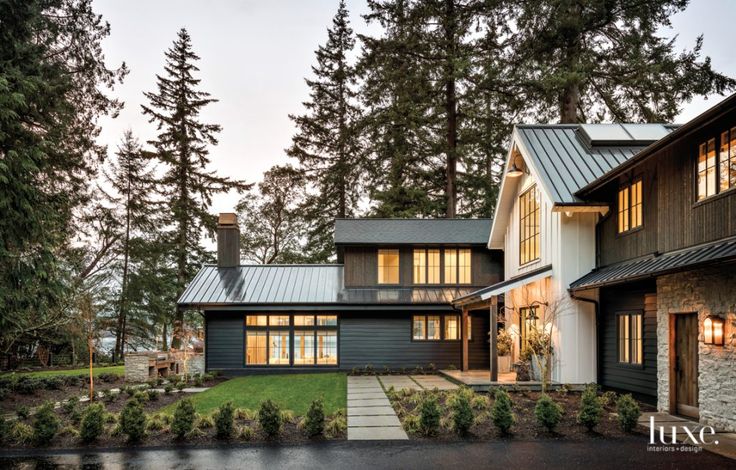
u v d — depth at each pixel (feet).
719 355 25.50
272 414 25.79
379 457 22.09
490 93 74.49
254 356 57.36
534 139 46.73
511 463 20.90
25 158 33.37
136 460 22.03
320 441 24.93
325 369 57.06
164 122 90.58
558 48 68.33
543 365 41.22
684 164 29.30
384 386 43.83
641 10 62.75
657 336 31.60
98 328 46.29
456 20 74.95
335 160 98.78
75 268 61.57
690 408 28.73
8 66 37.40
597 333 39.75
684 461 20.72
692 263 23.77
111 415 29.30
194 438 25.45
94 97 63.57
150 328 86.07
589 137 45.21
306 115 99.55
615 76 66.64
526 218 49.65
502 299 55.06
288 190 100.48
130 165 86.74
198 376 51.11
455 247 61.00
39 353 67.10
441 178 85.10
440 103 80.74
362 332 57.67
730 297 24.77
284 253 100.01
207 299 56.24
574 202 38.42
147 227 87.25
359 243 59.26
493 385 38.45
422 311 58.03
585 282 37.11
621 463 20.59
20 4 40.29
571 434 25.41
